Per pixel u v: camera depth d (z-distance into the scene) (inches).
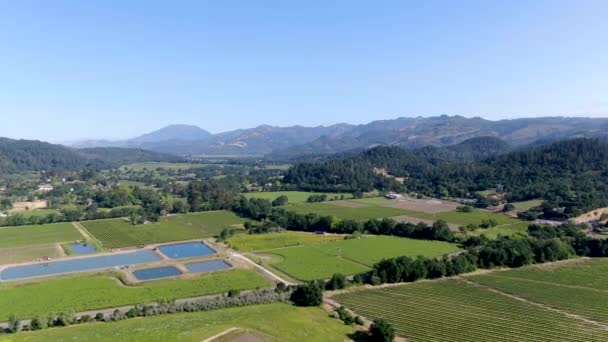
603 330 4377.5
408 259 6156.5
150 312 4525.1
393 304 5068.9
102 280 5900.6
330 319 4419.3
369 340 4018.2
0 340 3587.6
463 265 6378.0
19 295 5280.5
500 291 5561.0
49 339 3526.1
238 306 4788.4
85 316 4421.8
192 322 3860.7
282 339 3622.0
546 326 4468.5
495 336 4222.4
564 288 5684.1
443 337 4188.0
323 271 6343.5
